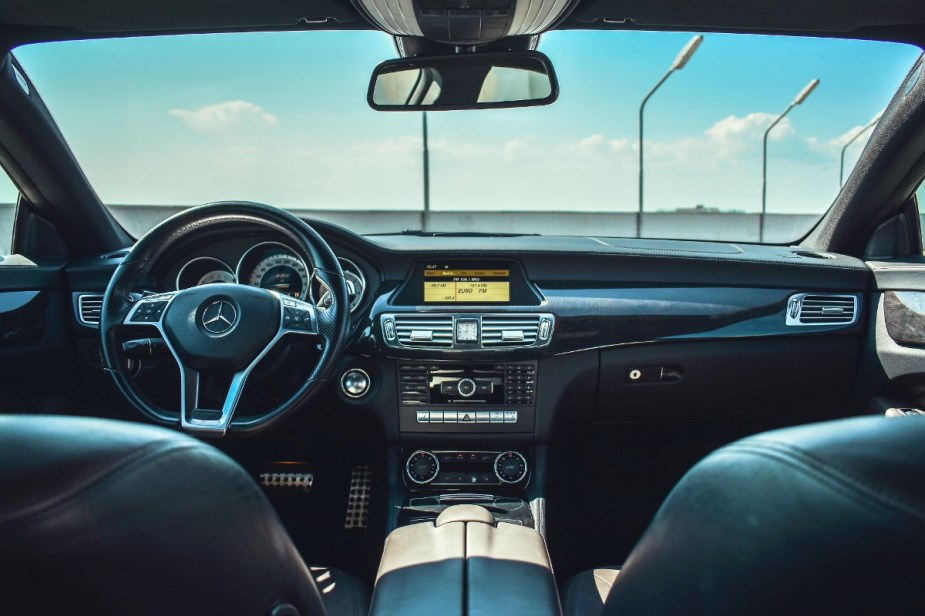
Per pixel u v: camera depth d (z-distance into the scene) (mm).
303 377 1949
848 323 2422
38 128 2391
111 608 508
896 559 447
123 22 2324
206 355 1717
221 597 584
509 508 2156
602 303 2305
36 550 472
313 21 2336
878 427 517
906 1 2180
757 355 2400
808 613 486
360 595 1725
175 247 2215
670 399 2424
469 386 2260
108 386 2531
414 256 2324
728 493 543
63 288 2455
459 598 1395
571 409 2418
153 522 533
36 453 506
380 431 2303
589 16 2297
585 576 1786
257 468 2553
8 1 2146
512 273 2334
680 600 574
